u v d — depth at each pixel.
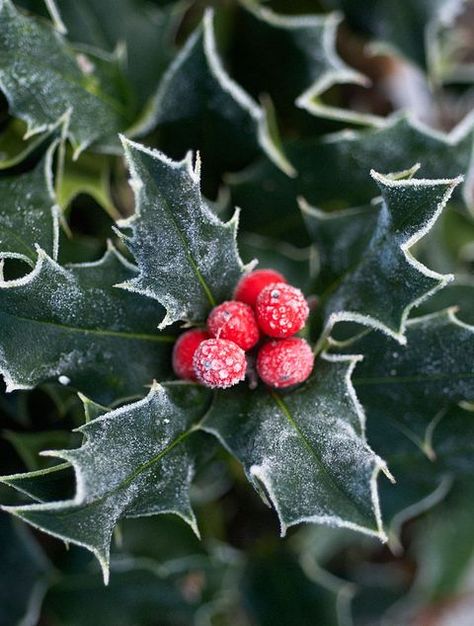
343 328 0.27
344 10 0.31
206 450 0.24
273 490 0.22
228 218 0.29
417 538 0.35
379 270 0.23
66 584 0.29
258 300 0.23
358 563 0.35
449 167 0.27
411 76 0.34
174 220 0.22
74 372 0.23
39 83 0.26
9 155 0.27
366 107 0.34
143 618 0.30
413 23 0.30
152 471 0.22
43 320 0.23
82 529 0.21
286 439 0.22
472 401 0.25
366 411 0.26
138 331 0.24
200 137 0.28
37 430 0.28
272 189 0.29
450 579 0.34
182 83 0.27
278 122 0.30
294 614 0.31
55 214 0.24
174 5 0.30
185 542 0.30
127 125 0.27
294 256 0.29
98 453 0.21
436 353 0.24
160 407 0.22
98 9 0.30
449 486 0.32
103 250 0.27
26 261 0.24
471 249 0.31
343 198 0.29
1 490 0.28
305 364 0.23
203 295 0.23
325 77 0.29
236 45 0.30
